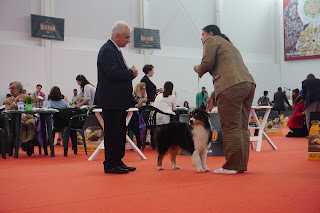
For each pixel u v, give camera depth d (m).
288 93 22.97
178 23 19.42
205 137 4.40
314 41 21.56
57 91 8.35
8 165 5.53
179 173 4.34
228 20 21.36
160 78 18.78
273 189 3.17
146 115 7.52
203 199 2.82
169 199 2.85
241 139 4.16
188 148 4.49
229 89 4.12
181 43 19.53
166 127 4.77
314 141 5.54
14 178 4.20
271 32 23.22
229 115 4.15
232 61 4.23
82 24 16.61
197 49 20.05
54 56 15.82
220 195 2.96
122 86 4.41
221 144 6.47
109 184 3.62
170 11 19.14
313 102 7.93
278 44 23.38
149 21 18.44
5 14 14.95
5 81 14.88
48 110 6.64
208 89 20.27
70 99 16.17
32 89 15.36
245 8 22.09
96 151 6.17
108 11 17.25
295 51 22.55
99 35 17.03
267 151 6.98
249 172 4.28
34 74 15.42
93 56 16.69
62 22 16.00
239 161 4.18
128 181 3.78
